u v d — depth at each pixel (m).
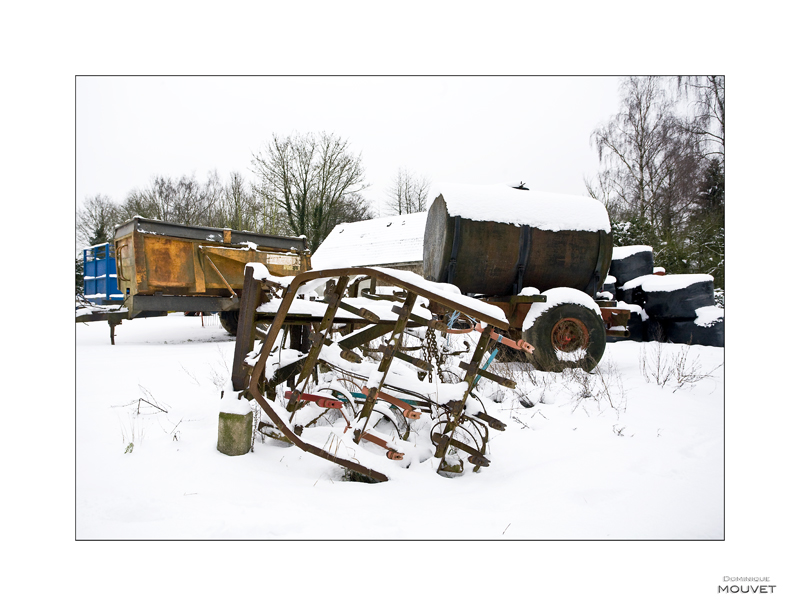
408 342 6.54
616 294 11.62
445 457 3.65
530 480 3.30
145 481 3.08
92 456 3.46
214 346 10.13
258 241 11.40
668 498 3.00
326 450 3.28
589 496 3.02
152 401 5.01
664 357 8.16
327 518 2.70
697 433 4.23
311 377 4.94
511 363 7.36
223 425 3.50
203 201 34.88
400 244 25.55
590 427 4.42
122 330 13.61
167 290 10.20
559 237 7.30
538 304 6.87
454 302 3.17
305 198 29.78
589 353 6.79
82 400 5.08
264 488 3.00
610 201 23.83
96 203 33.50
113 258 11.90
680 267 17.97
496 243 7.07
